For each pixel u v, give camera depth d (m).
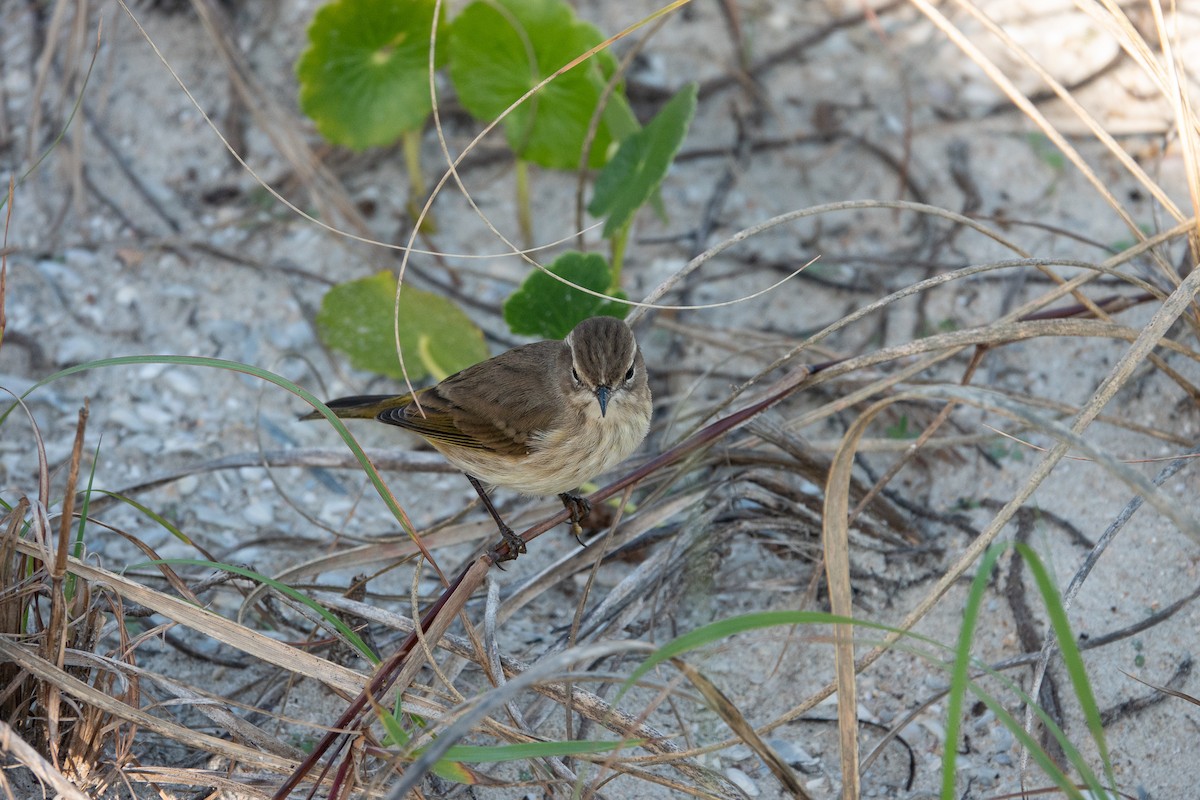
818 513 9.95
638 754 8.02
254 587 9.04
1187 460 8.48
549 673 6.11
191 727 8.33
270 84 14.45
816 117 13.98
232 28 14.65
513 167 14.16
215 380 12.44
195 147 14.23
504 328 12.97
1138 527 9.27
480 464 9.49
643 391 9.47
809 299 12.67
